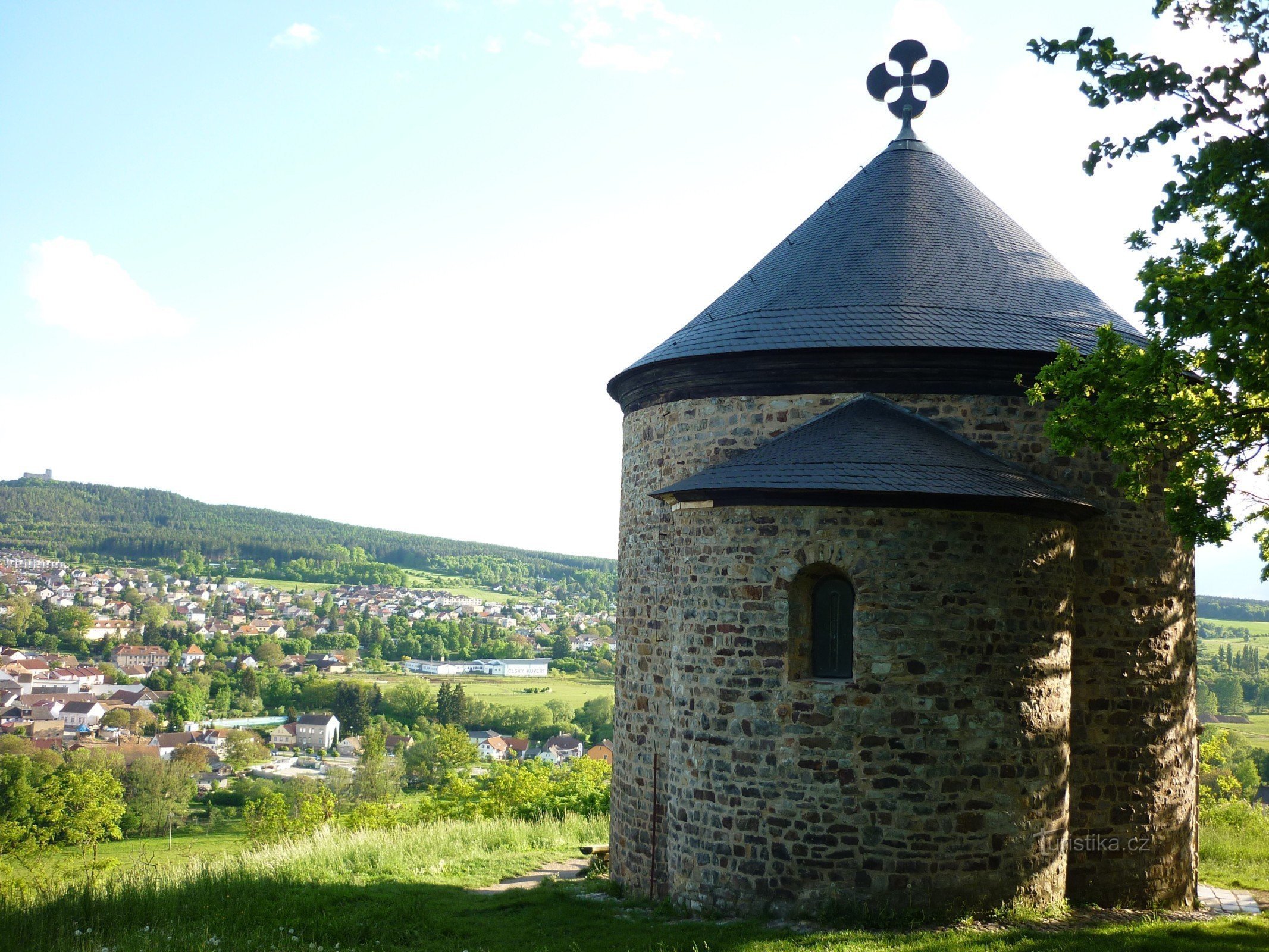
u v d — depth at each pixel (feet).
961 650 41.16
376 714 454.81
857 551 41.45
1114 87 34.71
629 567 54.60
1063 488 46.03
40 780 230.27
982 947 35.32
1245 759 190.49
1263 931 38.78
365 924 41.86
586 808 81.66
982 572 41.70
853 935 37.40
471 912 45.70
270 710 465.06
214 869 54.75
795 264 52.31
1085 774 46.39
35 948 36.65
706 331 50.80
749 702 42.52
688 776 44.19
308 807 223.51
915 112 59.31
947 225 52.75
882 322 46.37
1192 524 39.06
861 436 43.42
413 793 317.42
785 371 47.26
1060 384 39.75
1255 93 34.09
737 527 43.50
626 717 53.57
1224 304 34.24
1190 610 50.29
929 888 40.11
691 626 44.86
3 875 140.56
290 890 47.37
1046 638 42.91
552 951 37.68
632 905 46.62
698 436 49.80
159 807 272.10
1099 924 40.98
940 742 40.73
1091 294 52.95
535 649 629.51
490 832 67.97
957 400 45.78
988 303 48.08
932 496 40.70
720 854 42.57
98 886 47.96
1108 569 47.26
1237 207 32.81
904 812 40.40
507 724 404.98
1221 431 38.73
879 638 41.04
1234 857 60.59
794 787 41.37
